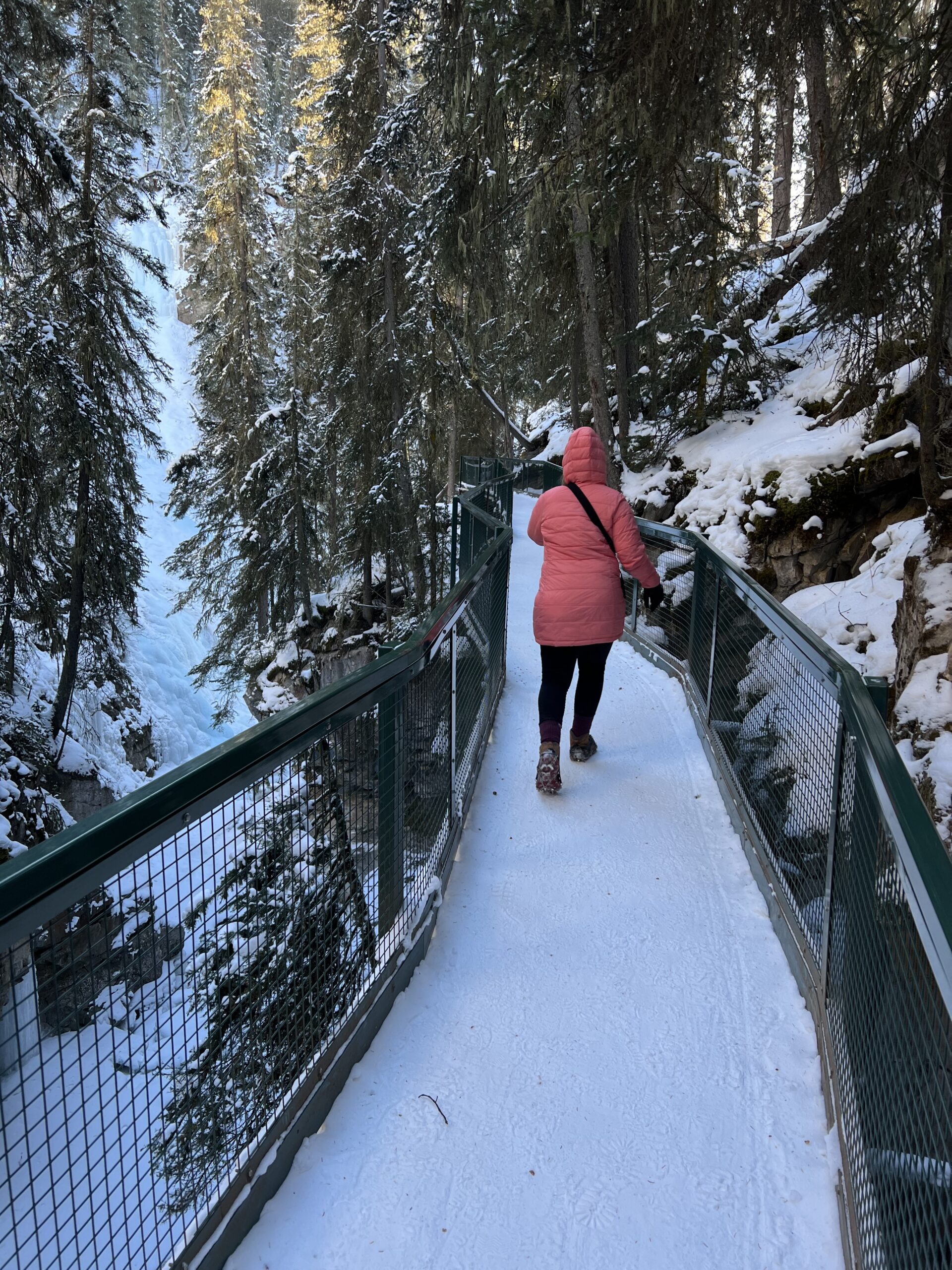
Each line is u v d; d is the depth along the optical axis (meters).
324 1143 2.16
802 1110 2.30
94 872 1.30
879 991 1.83
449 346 18.39
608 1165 2.12
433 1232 1.92
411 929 2.91
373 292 17.27
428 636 3.01
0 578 13.27
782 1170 2.10
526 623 8.59
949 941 1.06
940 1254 1.24
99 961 1.39
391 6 14.88
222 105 20.41
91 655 17.44
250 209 21.30
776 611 3.38
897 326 5.30
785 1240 1.91
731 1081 2.42
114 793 15.41
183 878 1.60
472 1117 2.27
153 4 49.94
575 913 3.31
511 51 6.82
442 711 3.46
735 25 5.37
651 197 7.38
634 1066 2.47
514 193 11.30
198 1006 1.67
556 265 13.74
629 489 12.38
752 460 9.48
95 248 15.18
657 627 6.87
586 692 4.66
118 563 15.84
